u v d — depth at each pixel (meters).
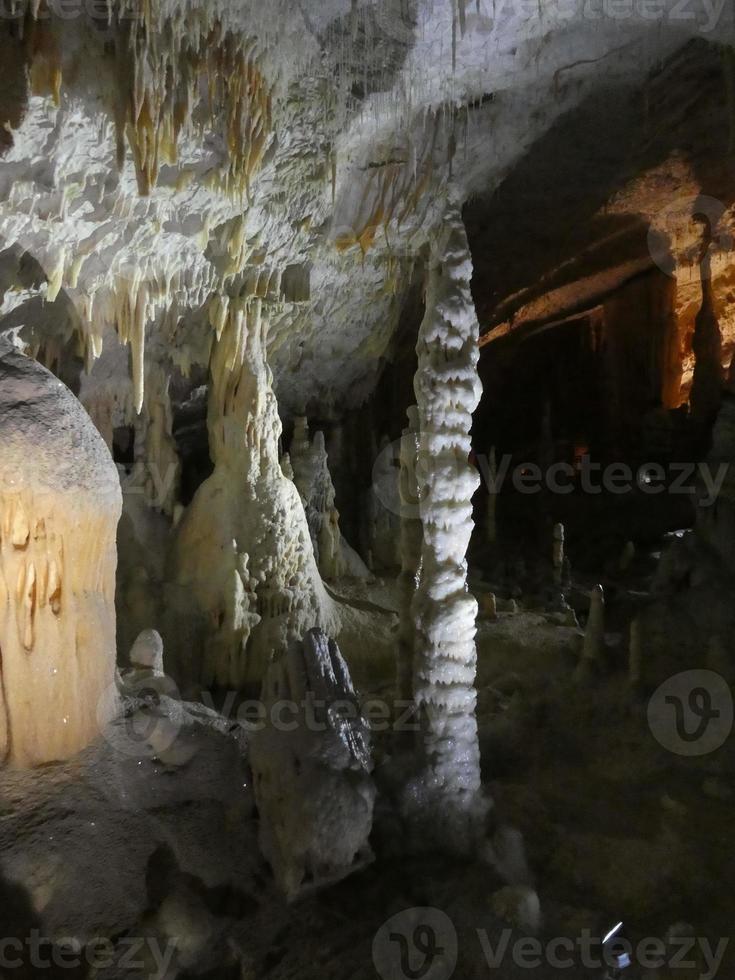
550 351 15.09
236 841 4.00
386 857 4.16
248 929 3.65
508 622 8.38
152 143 4.65
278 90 5.16
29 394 3.84
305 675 4.19
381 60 5.39
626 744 5.39
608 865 4.25
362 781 3.97
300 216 6.30
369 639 7.64
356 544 10.73
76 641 3.87
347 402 10.48
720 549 6.66
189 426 8.54
